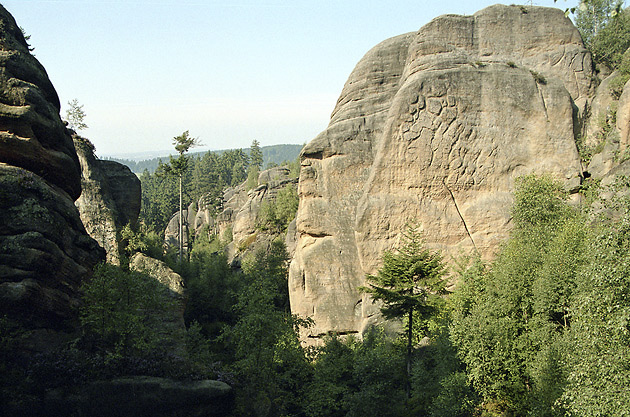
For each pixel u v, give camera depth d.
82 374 24.97
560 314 30.11
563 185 44.88
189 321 49.12
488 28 49.28
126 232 43.22
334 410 32.75
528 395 27.97
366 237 45.88
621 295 18.91
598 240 19.72
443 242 45.00
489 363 29.08
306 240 50.16
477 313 30.59
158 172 62.88
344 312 47.72
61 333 27.09
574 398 19.88
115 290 27.14
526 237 37.03
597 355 19.14
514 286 31.45
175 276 39.03
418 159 45.53
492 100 45.88
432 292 36.59
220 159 184.38
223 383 27.17
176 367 27.42
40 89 29.52
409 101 45.72
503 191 45.44
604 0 64.31
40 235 25.72
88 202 42.06
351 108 52.03
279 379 31.41
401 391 32.88
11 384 23.50
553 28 49.88
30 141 27.38
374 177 46.12
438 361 32.91
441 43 48.28
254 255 82.81
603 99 48.47
